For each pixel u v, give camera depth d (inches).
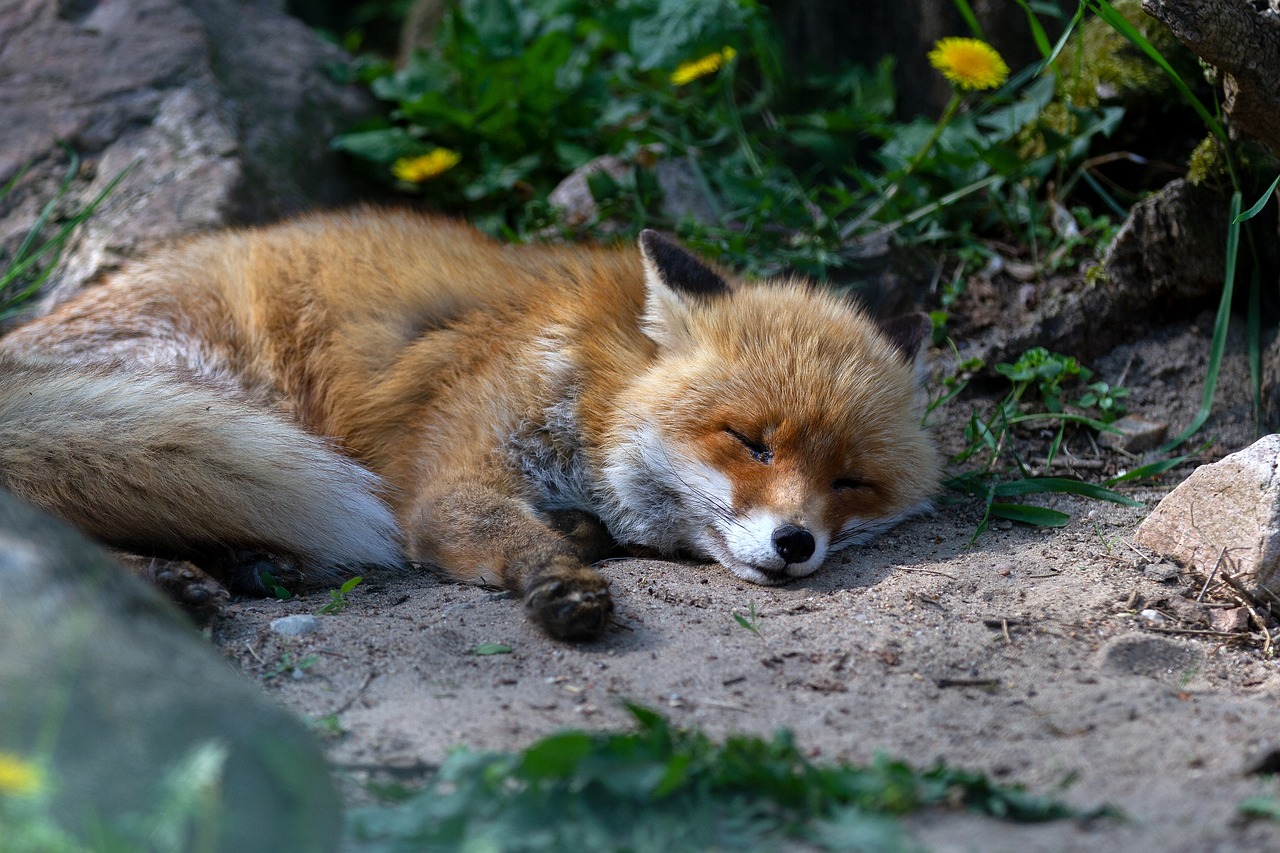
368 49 780.6
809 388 321.7
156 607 184.9
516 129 543.2
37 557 171.2
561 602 266.5
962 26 514.3
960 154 466.9
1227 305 377.4
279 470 320.2
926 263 462.0
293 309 375.2
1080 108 458.6
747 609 285.7
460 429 346.6
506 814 170.7
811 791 178.2
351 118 581.9
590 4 598.2
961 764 205.0
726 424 321.4
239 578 315.9
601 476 344.5
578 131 538.0
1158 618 275.1
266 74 571.8
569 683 243.6
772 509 307.3
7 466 296.0
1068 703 231.3
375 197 568.7
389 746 209.0
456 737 213.8
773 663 253.1
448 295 370.0
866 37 542.6
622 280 367.9
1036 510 343.0
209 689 164.6
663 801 177.6
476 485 332.8
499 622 277.4
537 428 346.0
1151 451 392.5
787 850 167.8
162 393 319.9
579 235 493.0
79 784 142.8
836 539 326.0
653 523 341.7
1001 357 425.7
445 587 313.4
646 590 298.7
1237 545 283.4
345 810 175.6
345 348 369.1
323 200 550.6
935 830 175.9
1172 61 443.2
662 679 245.3
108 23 559.5
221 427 316.8
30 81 530.9
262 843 147.6
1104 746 211.3
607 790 178.4
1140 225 420.2
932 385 419.8
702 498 322.7
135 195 486.0
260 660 254.2
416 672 248.5
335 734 212.8
